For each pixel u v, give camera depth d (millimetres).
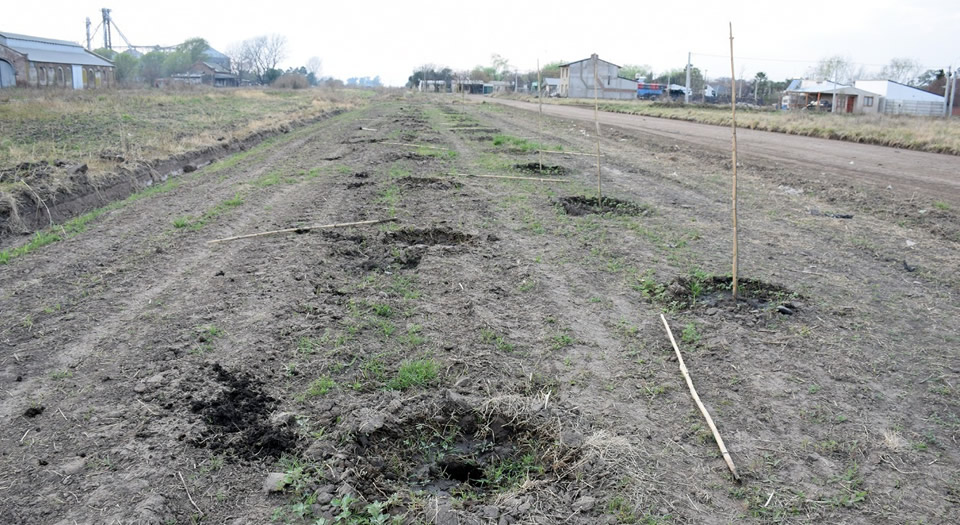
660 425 4426
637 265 7824
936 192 12945
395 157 17047
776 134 26953
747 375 5133
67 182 11727
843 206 11773
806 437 4309
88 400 4590
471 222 9820
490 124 29797
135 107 28312
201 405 4508
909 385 5000
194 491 3633
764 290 7023
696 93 88188
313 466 3838
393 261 7906
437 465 4133
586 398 4758
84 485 3637
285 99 46469
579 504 3611
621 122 33438
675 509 3592
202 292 6750
